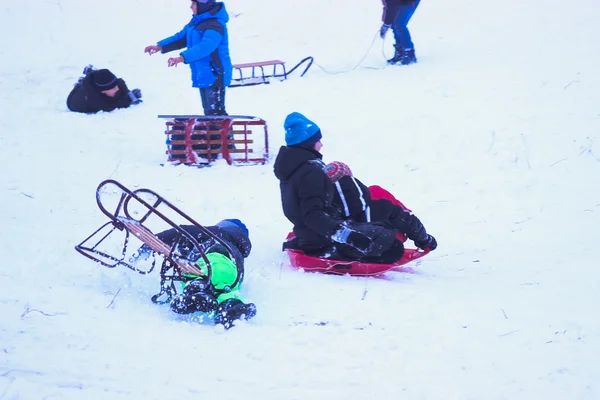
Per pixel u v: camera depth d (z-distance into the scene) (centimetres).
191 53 3347
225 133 3338
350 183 2186
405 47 4738
